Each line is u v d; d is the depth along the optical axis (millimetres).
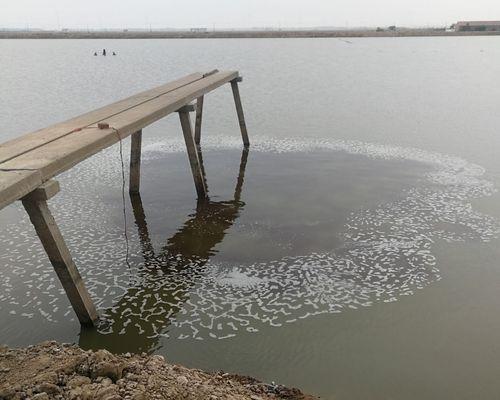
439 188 12391
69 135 8445
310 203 11586
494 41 72000
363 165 14500
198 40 88625
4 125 19688
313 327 7059
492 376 6109
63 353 5180
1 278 8391
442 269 8555
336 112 22000
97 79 33250
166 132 19188
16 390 4266
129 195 12406
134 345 6742
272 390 5602
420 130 18656
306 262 8852
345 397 5746
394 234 9852
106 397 4113
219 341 6797
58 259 6594
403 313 7367
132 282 8297
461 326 7066
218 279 8359
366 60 44312
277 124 19984
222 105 23953
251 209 11352
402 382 6004
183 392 4605
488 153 15492
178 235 10078
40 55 55625
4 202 5578
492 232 9883
